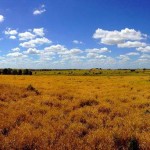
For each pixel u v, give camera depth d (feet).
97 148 31.89
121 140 34.09
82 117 45.93
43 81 142.41
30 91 78.79
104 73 364.38
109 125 41.75
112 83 138.62
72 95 73.41
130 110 54.49
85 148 31.50
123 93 85.40
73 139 34.27
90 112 49.88
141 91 96.22
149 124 41.50
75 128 38.78
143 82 147.23
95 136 34.83
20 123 41.93
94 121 43.01
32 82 128.06
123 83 138.10
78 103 60.54
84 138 35.22
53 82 137.18
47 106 55.98
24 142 32.48
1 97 64.59
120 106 57.88
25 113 46.98
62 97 70.49
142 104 61.46
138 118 45.11
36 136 34.42
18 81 132.46
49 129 38.17
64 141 33.37
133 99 73.26
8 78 163.22
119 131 36.78
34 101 62.39
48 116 46.42
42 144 32.42
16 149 31.76
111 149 31.73
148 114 49.85
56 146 32.07
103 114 49.44
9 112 48.26
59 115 47.67
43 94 76.79
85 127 39.50
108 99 68.39
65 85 116.47
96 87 110.42
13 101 61.72
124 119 44.98
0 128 38.52
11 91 74.28
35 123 41.65
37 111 50.70
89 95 76.59
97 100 64.75
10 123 41.14
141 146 32.32
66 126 40.63
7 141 32.68
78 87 108.68
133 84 130.93
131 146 31.78
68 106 57.31
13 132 36.24
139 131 38.70
